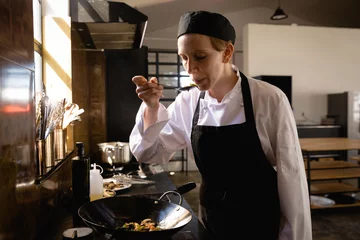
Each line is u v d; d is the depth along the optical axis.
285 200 1.11
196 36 0.97
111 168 2.51
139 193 1.82
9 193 0.88
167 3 5.40
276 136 1.16
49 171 1.35
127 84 3.98
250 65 5.93
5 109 0.85
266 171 1.22
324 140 4.43
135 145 1.31
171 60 6.98
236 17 7.53
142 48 3.98
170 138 1.45
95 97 3.51
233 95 1.22
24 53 1.03
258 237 1.24
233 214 1.25
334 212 3.97
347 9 6.91
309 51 6.15
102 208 1.15
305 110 6.21
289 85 5.48
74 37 2.29
